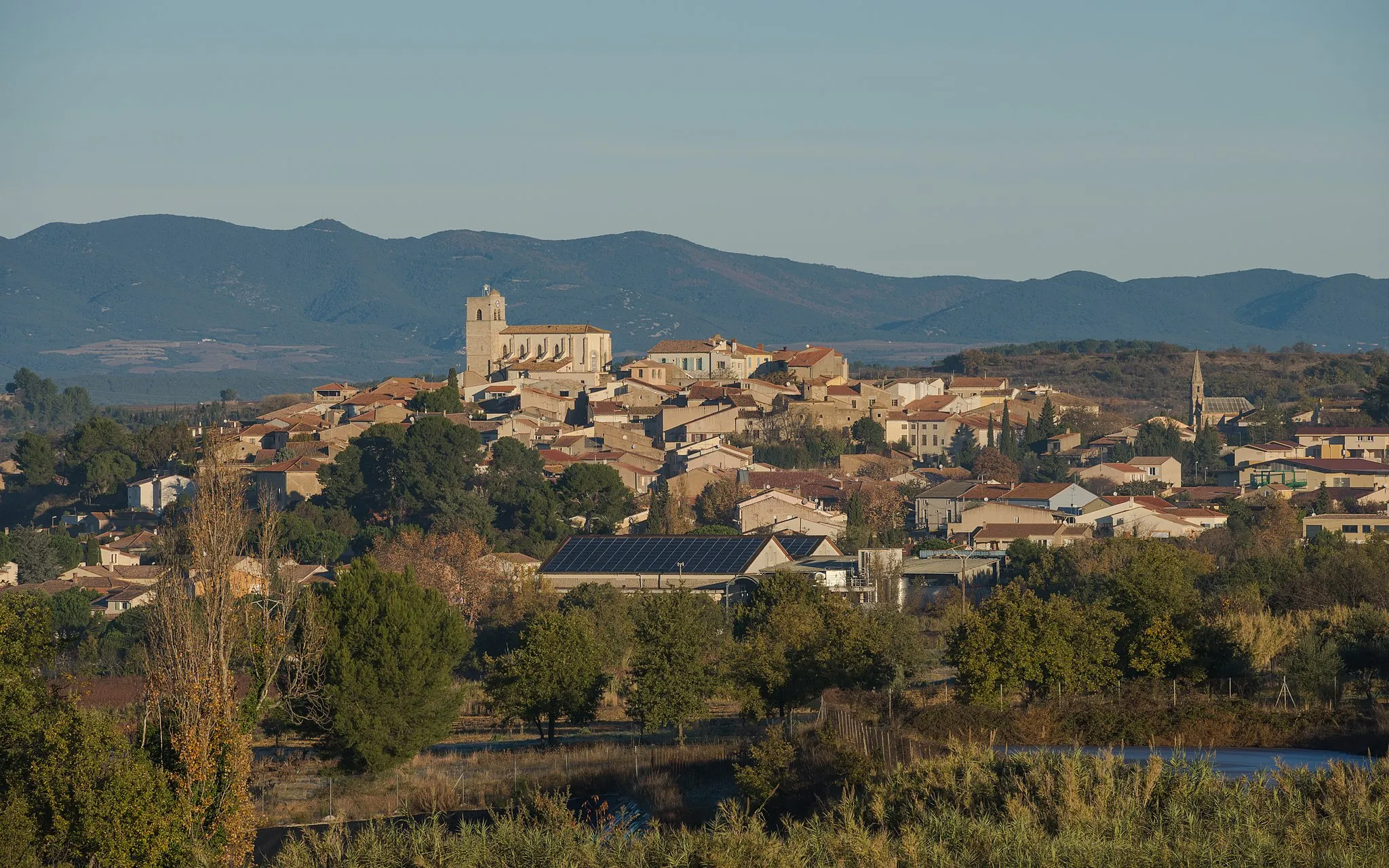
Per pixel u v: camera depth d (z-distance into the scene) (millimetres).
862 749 127125
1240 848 95938
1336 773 106062
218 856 117250
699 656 171875
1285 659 171250
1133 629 173625
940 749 129750
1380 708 152625
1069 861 96375
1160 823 102250
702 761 146125
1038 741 145500
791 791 124000
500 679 175125
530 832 110250
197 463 128500
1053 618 161875
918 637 180125
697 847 103438
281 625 137375
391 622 161375
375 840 113375
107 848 110750
